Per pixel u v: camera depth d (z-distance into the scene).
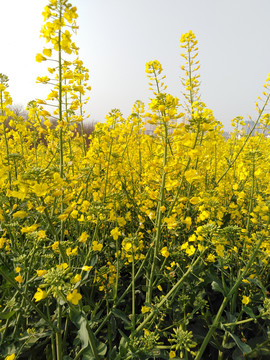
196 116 2.19
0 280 2.88
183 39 4.04
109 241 3.16
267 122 4.46
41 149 6.85
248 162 2.42
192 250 1.94
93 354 1.83
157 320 2.57
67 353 2.41
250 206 2.49
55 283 1.29
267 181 3.39
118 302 2.43
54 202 2.12
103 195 2.76
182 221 2.04
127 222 3.62
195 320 2.71
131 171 4.24
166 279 2.54
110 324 2.37
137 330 1.97
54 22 1.92
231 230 2.06
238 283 1.93
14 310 1.85
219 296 3.08
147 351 1.86
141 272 2.81
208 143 2.50
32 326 2.36
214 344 2.37
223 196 3.80
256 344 2.34
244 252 2.52
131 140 4.46
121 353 1.94
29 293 2.38
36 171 1.42
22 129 4.15
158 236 2.10
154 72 2.91
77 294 1.31
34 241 2.02
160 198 2.12
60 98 2.06
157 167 2.27
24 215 1.50
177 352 2.35
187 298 2.34
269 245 2.17
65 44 1.97
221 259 2.12
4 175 2.85
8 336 2.08
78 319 1.48
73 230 3.10
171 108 2.05
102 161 2.88
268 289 2.99
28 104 4.18
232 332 1.97
